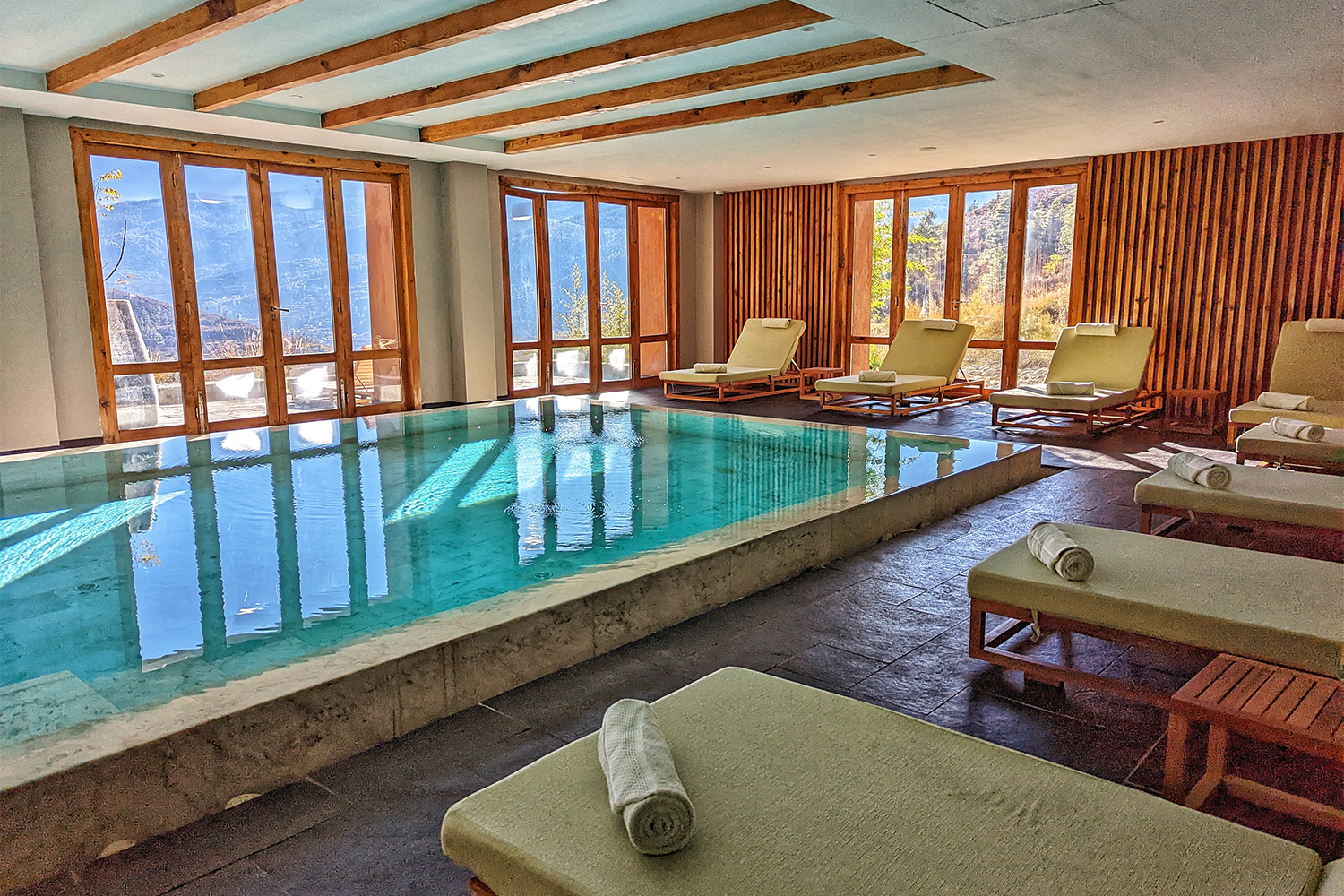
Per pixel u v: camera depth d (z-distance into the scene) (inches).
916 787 62.5
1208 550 117.7
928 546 175.0
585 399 377.4
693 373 400.8
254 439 273.3
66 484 213.0
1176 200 343.9
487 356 391.5
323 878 74.7
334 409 354.0
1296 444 207.0
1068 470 248.1
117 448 256.5
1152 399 349.7
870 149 341.1
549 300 426.3
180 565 148.9
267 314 327.6
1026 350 398.6
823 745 68.3
